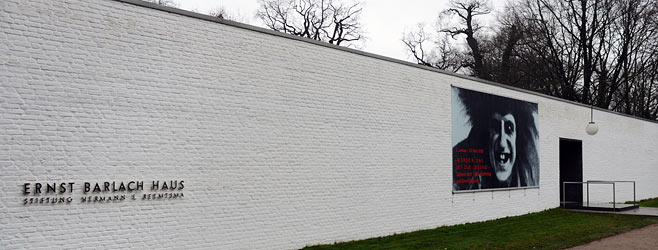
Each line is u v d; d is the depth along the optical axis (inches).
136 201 412.5
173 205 432.1
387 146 618.8
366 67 599.2
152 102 425.1
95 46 398.9
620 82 1603.1
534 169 891.4
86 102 392.5
